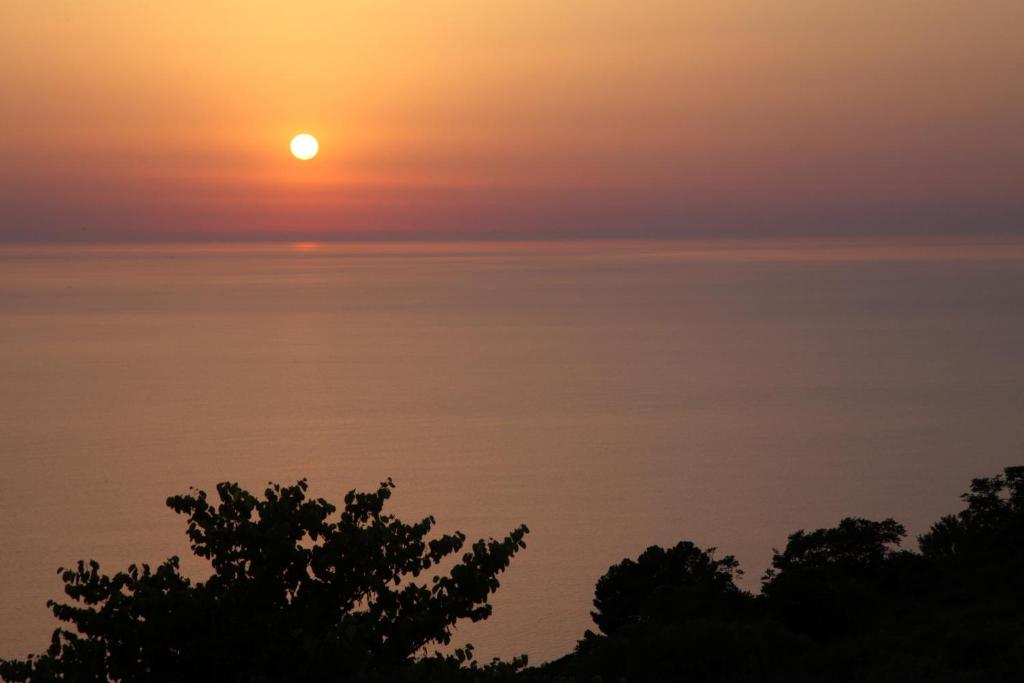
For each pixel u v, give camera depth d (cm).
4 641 8800
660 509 14400
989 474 16675
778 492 15538
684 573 6538
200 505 2178
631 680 4241
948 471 16962
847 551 5991
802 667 4209
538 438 19675
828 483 16150
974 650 3900
